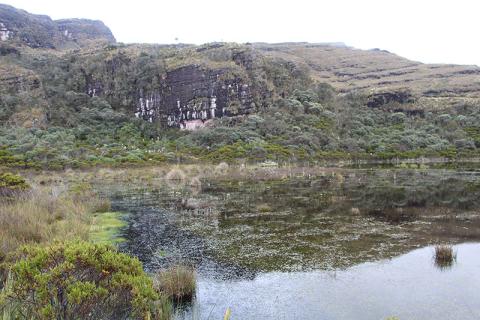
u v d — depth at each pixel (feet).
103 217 53.88
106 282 18.17
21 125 232.94
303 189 86.74
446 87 417.90
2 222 36.86
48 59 347.97
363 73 569.64
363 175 121.80
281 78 298.35
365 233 43.78
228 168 147.33
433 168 151.33
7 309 17.49
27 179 97.40
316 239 41.16
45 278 16.69
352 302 24.80
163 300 22.26
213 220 52.03
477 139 246.27
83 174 123.34
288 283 28.22
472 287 27.12
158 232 44.75
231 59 294.25
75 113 264.72
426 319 22.44
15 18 553.64
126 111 292.81
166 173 127.85
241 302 24.84
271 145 195.72
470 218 52.08
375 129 266.16
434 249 36.96
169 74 292.20
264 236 42.70
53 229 38.63
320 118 252.83
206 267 32.04
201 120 273.54
